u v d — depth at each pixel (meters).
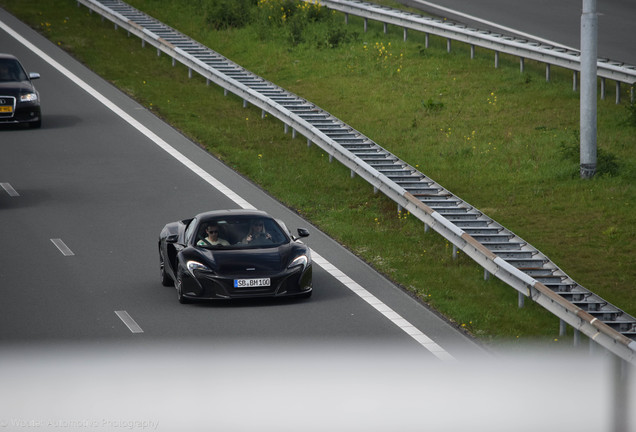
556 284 55.34
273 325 49.62
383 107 112.12
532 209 78.94
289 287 53.56
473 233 65.69
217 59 129.12
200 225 56.34
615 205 79.00
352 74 126.31
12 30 148.25
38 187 81.81
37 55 134.50
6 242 66.31
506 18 150.38
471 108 109.31
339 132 96.75
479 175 88.75
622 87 116.75
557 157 92.06
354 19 153.75
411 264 63.06
